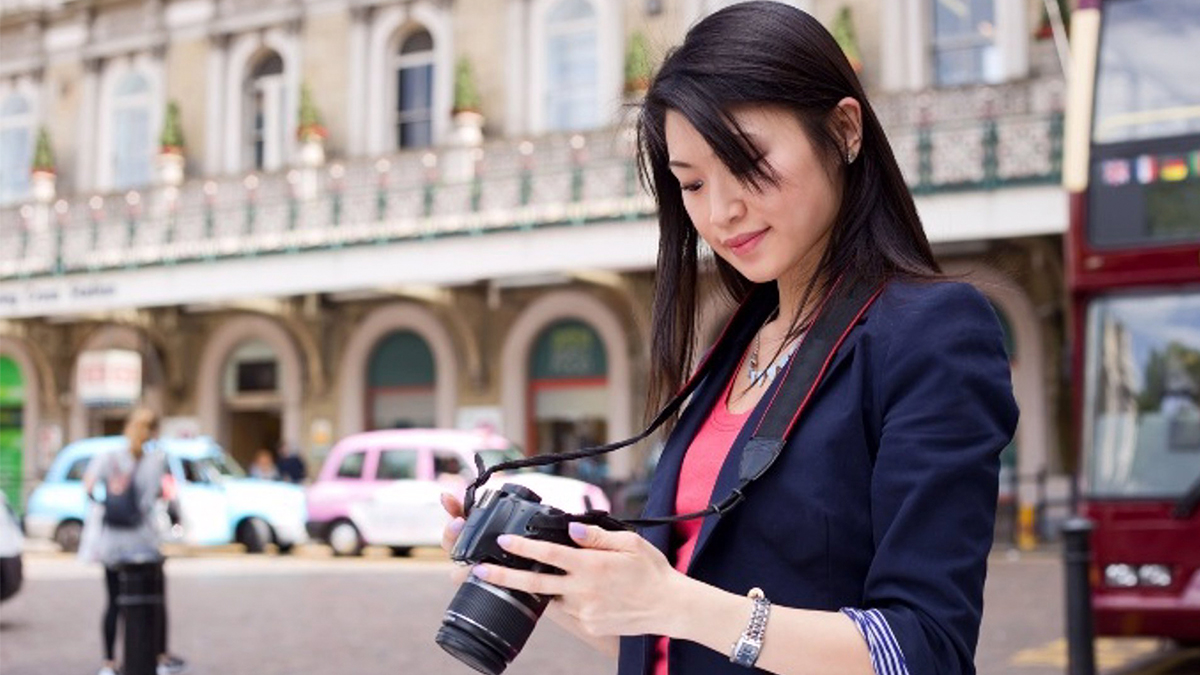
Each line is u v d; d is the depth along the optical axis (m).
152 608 5.50
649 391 2.30
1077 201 8.78
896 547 1.62
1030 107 19.20
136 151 26.95
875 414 1.73
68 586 15.65
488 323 23.81
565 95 23.33
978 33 20.42
